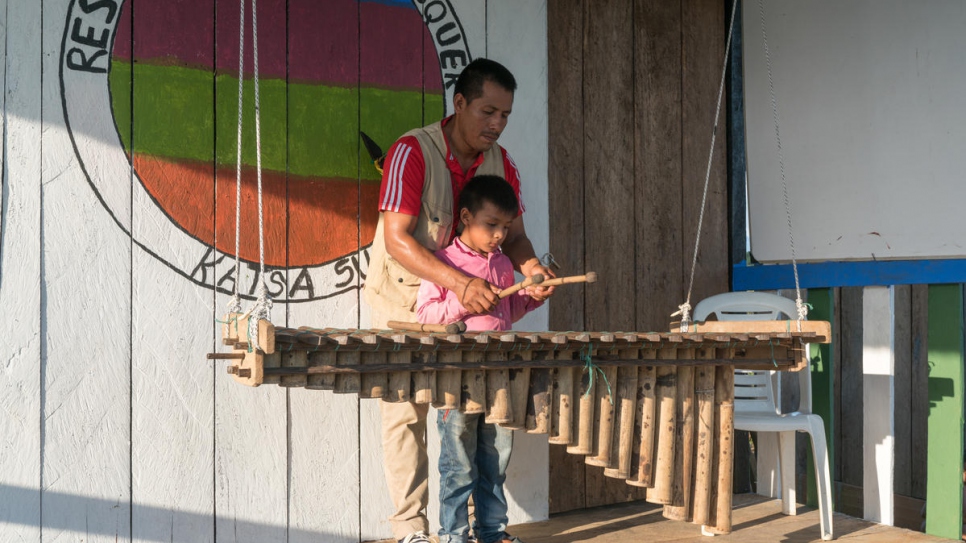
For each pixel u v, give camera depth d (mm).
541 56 4293
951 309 4230
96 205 3361
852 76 4656
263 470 3627
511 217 3281
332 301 3801
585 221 4578
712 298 4586
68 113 3318
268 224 3672
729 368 3336
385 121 3926
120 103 3406
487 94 3303
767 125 4957
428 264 3174
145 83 3449
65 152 3314
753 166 5016
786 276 4867
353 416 3807
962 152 4289
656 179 4852
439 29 4047
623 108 4734
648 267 4809
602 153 4652
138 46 3439
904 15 4496
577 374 3008
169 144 3490
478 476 3479
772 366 3438
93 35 3363
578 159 4562
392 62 3943
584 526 4184
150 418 3432
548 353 2924
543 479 4270
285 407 3676
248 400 3607
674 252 4914
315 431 3730
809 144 4797
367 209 3883
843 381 6039
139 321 3426
